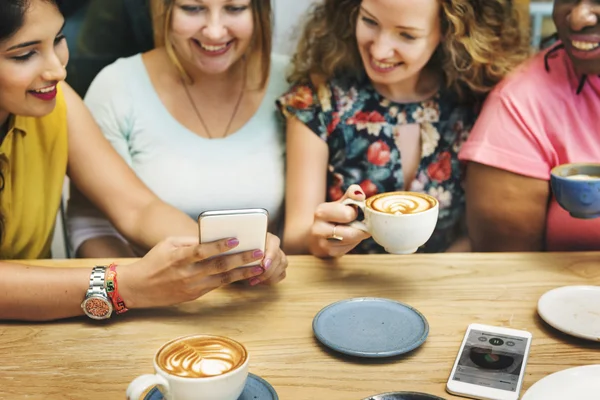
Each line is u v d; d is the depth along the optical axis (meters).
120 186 1.78
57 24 1.31
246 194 2.01
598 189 1.33
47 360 1.15
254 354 1.16
